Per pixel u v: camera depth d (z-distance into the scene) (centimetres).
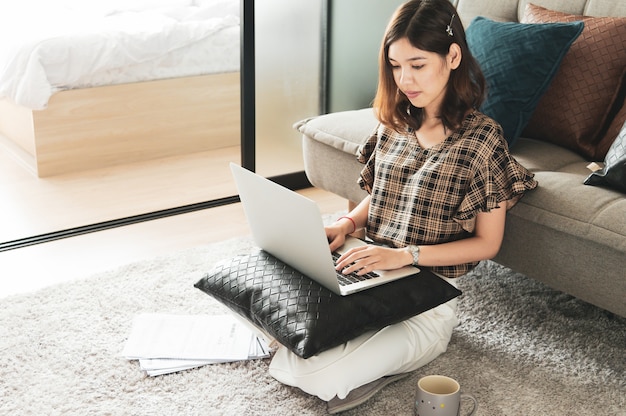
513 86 207
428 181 173
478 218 175
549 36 205
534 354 188
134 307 208
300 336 155
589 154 213
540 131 221
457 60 166
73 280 222
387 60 173
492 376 178
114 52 329
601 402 170
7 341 191
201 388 174
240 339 190
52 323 200
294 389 174
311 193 304
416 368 179
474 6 248
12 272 235
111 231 265
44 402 169
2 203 292
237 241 253
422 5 164
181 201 297
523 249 189
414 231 176
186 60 350
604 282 175
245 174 167
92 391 173
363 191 233
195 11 383
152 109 344
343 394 161
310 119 251
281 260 177
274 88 297
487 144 170
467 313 206
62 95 320
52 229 271
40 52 314
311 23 300
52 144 322
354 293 162
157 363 181
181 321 197
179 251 244
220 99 361
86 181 319
